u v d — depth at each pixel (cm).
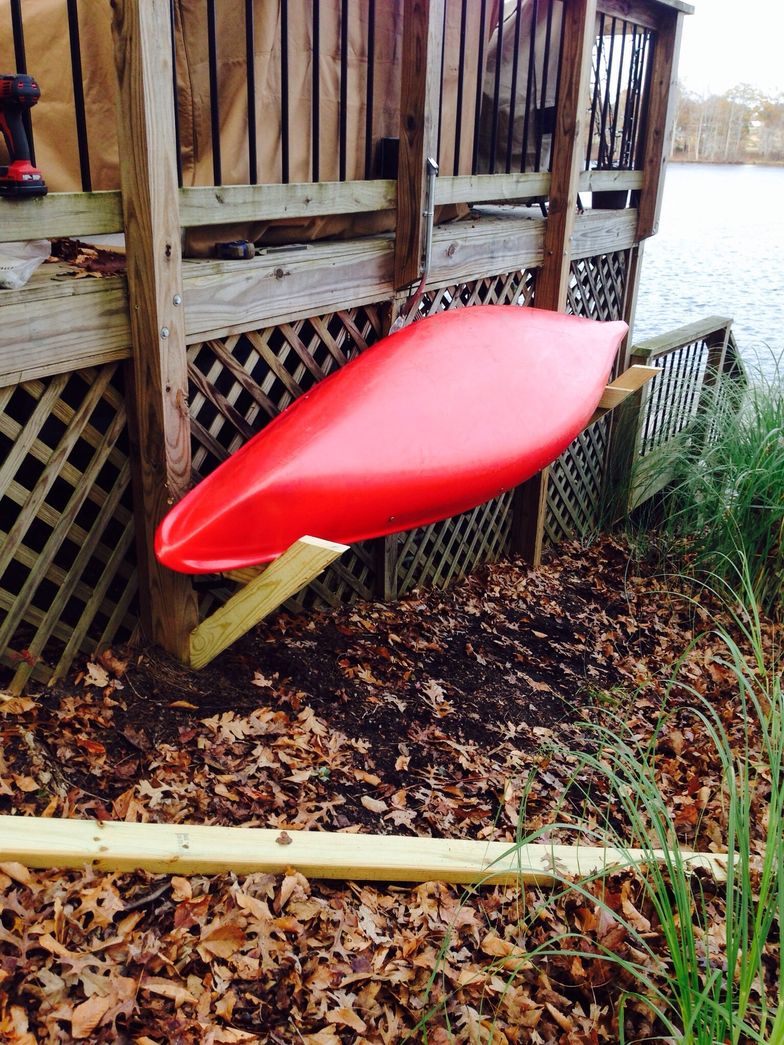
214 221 279
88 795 254
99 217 249
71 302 248
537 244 460
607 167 534
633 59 527
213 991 204
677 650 468
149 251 254
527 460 353
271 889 232
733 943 186
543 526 538
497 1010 216
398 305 378
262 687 325
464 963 230
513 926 243
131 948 207
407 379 333
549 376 379
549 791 324
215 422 318
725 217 2994
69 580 283
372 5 328
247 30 281
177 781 269
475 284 431
